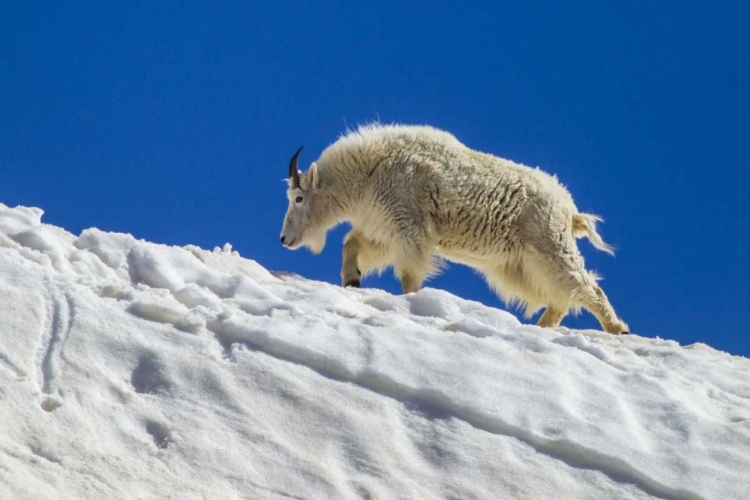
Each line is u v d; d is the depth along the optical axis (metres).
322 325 26.27
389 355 25.11
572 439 23.41
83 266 28.89
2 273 25.42
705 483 22.80
